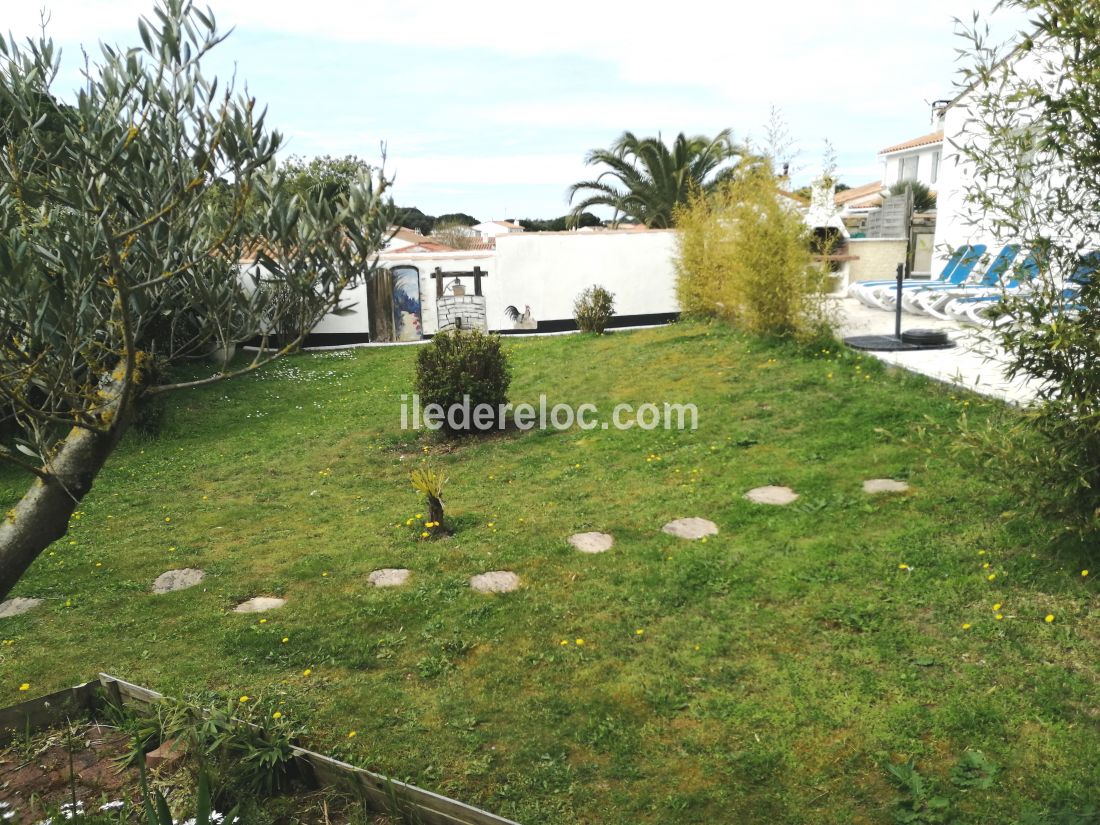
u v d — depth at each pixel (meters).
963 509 5.68
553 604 5.14
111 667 4.72
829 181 11.72
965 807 3.00
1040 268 4.34
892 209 20.28
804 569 5.20
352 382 14.66
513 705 4.01
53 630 5.35
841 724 3.60
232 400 13.37
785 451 7.70
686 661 4.29
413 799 3.09
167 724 3.62
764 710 3.77
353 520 7.47
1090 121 3.95
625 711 3.88
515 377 13.58
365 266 2.59
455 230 47.62
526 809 3.22
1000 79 4.46
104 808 3.17
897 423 7.77
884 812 3.05
